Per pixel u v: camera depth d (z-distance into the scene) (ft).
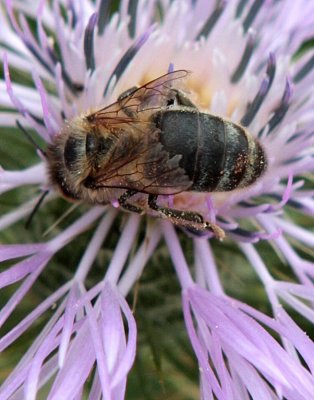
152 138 0.16
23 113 0.16
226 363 0.16
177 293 0.18
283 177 0.18
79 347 0.15
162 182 0.16
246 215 0.17
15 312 0.18
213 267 0.18
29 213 0.18
